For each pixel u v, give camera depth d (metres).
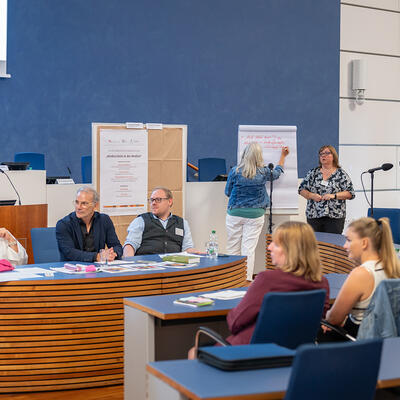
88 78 9.49
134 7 9.77
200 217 7.59
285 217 7.86
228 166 10.63
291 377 1.87
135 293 4.16
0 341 3.97
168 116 10.10
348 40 11.56
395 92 12.04
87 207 4.75
